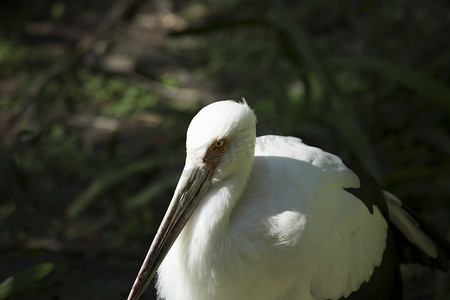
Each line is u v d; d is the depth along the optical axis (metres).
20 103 14.57
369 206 6.39
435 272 7.77
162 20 17.91
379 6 12.95
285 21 10.31
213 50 16.69
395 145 10.69
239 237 5.71
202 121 5.67
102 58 15.78
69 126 14.15
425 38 12.05
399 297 7.27
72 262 9.60
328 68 10.02
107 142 13.55
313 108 12.55
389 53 12.34
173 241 5.68
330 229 5.95
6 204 11.22
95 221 11.33
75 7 18.55
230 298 5.81
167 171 10.90
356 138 9.20
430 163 10.31
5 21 18.12
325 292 6.07
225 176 5.73
